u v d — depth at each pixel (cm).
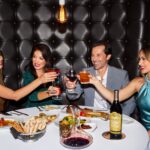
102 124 160
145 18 277
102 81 242
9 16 274
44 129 142
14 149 127
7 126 151
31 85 195
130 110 232
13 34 278
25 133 134
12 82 283
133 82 209
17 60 281
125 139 138
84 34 280
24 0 274
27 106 233
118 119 139
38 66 234
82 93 251
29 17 276
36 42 280
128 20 280
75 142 131
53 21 279
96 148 128
